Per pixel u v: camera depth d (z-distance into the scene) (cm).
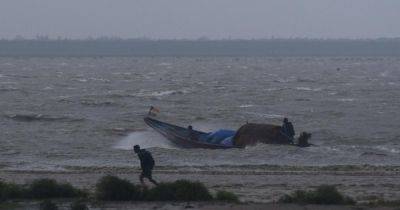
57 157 11606
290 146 12100
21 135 14288
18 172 9981
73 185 8644
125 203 7325
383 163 11094
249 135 12369
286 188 8631
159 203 7325
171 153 11706
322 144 13188
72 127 15600
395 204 7294
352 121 17125
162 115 18250
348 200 7438
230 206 7106
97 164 10862
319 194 7438
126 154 11794
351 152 12050
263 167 10525
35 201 7438
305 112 19225
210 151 11869
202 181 9112
